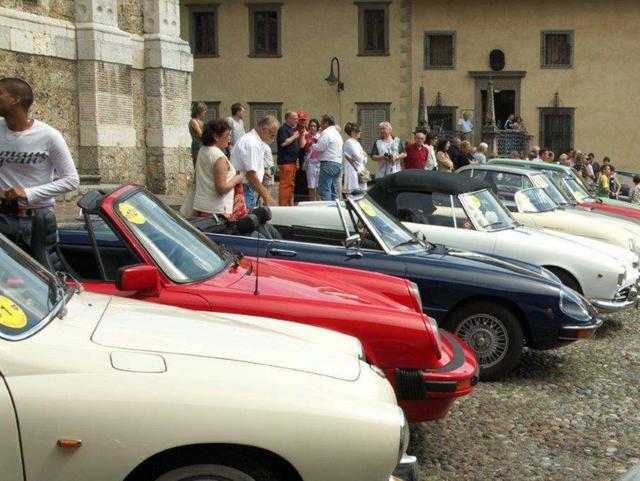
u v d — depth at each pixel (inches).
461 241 407.8
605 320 459.5
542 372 346.3
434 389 231.8
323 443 143.6
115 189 245.9
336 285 258.1
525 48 1615.4
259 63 1658.5
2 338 139.9
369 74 1638.8
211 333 164.7
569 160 1321.4
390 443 147.3
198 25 1670.8
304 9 1637.6
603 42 1603.1
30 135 280.1
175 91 915.4
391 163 772.0
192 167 950.4
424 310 325.4
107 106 826.2
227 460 142.8
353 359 170.9
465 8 1616.6
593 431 276.5
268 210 323.3
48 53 770.2
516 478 236.1
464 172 601.0
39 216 238.2
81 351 144.0
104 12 820.6
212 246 255.3
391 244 331.6
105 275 231.6
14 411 134.3
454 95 1630.2
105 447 136.5
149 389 140.5
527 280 325.4
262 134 460.1
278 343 166.7
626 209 664.4
